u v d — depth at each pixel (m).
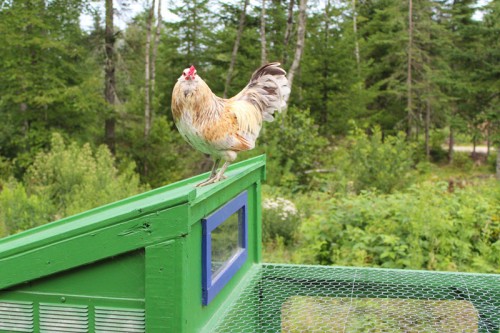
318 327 3.09
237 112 2.64
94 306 2.09
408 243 6.16
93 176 9.86
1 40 16.89
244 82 21.02
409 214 6.40
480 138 22.31
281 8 21.73
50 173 10.24
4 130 17.64
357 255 5.93
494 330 2.98
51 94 17.12
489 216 6.71
